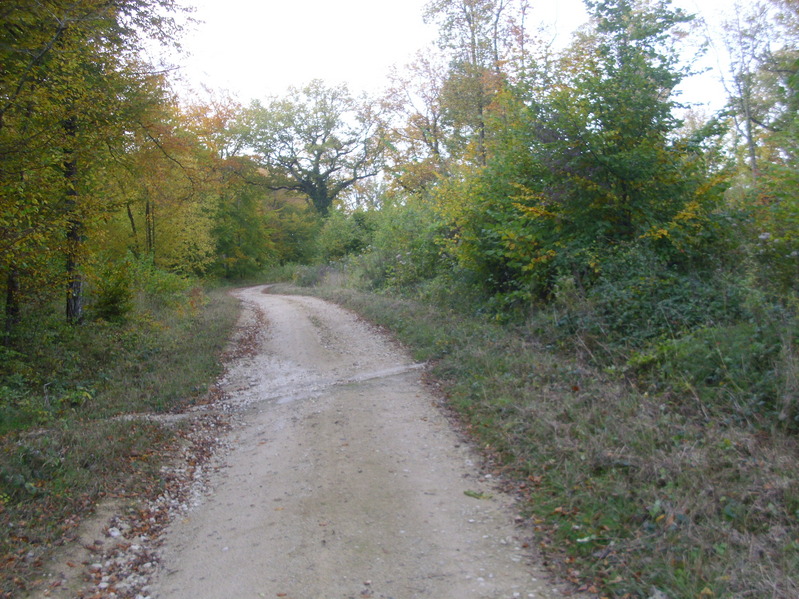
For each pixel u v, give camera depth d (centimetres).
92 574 493
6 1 794
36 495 605
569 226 1154
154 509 621
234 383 1133
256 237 4869
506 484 609
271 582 466
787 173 813
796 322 700
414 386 997
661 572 419
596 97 1101
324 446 759
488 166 1376
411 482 633
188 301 2036
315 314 1972
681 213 1002
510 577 448
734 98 1819
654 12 1308
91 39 1060
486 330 1183
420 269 1967
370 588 448
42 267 1119
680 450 576
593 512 511
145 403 986
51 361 1109
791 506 468
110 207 1188
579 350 916
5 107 902
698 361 734
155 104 1268
